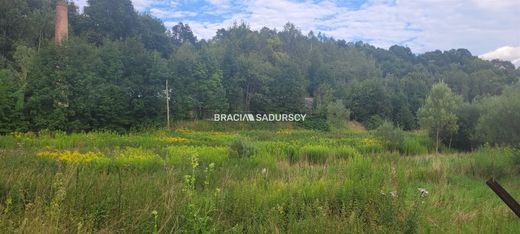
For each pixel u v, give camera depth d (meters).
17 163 8.48
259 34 115.56
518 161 14.05
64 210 4.16
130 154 14.58
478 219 5.48
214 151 17.11
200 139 31.34
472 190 10.20
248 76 64.06
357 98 74.62
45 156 12.82
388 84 91.81
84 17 76.25
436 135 29.69
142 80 45.38
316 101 74.75
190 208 4.15
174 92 48.41
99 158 12.86
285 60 90.81
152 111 45.38
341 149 20.20
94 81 40.03
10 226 3.48
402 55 154.75
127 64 45.47
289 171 11.22
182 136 34.41
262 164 13.74
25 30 60.16
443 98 28.86
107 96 40.06
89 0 78.00
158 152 17.17
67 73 37.56
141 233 4.25
